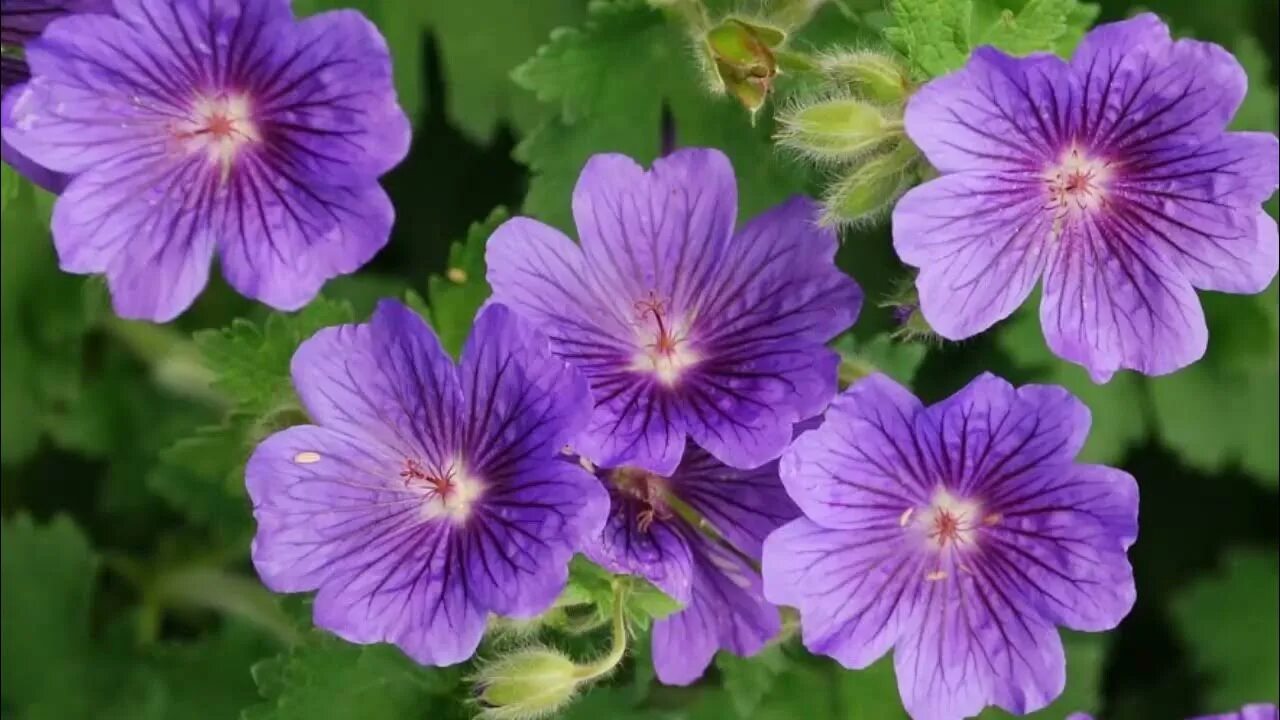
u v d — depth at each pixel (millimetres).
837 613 395
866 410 392
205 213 398
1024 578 399
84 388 479
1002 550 400
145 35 393
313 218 395
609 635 415
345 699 421
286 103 394
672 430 397
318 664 420
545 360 383
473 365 386
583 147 443
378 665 421
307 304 425
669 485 405
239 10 391
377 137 392
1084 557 396
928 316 391
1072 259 397
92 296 471
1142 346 400
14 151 405
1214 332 486
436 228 479
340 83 392
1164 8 482
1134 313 400
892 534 397
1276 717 439
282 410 406
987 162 389
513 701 392
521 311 397
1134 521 394
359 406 389
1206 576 501
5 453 477
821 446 392
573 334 399
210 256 399
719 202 402
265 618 468
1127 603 395
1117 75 391
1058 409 392
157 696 471
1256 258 398
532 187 443
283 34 391
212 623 483
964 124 387
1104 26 389
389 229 394
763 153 443
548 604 382
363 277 476
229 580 475
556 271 399
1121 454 476
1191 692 502
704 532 406
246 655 470
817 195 442
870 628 397
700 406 400
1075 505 396
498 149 479
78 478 487
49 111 395
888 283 469
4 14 406
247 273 397
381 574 389
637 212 401
